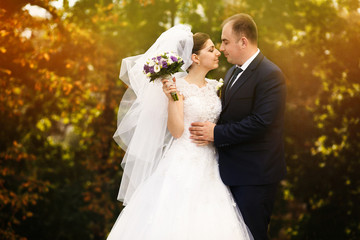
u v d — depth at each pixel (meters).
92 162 10.22
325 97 9.31
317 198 9.74
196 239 2.95
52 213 10.48
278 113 3.18
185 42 3.37
